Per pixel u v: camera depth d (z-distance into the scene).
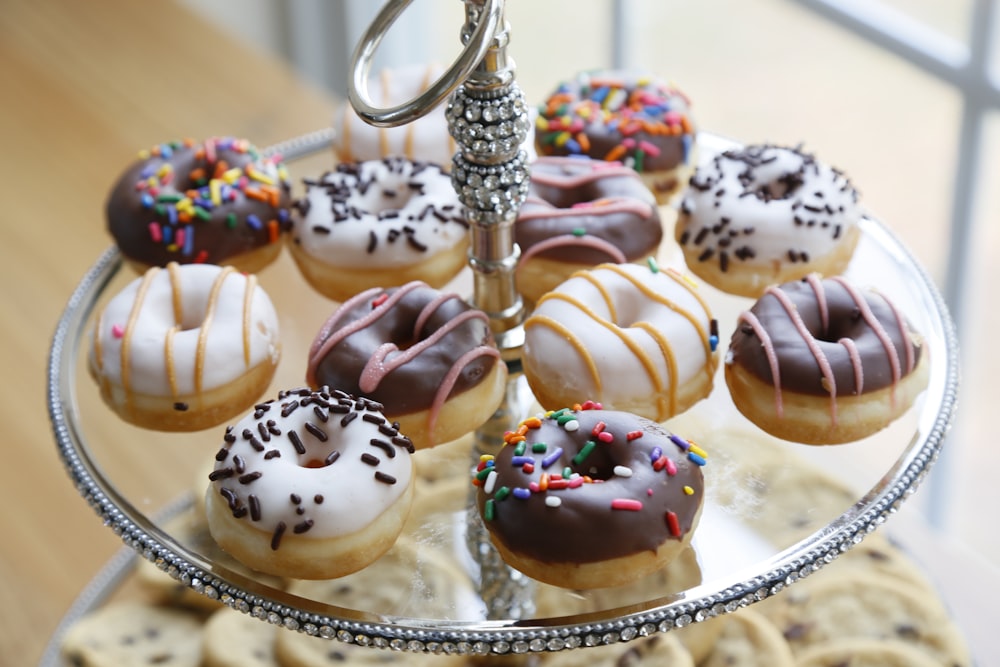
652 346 0.67
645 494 0.62
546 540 0.62
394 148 0.77
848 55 0.96
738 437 0.66
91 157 0.92
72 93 0.96
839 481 0.65
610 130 0.76
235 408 0.69
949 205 0.95
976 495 1.00
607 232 0.71
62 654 0.75
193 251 0.73
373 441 0.63
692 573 0.62
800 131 0.99
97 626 0.76
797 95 0.99
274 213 0.74
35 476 0.80
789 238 0.71
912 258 0.72
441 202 0.73
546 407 0.68
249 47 0.99
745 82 1.01
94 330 0.69
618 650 0.73
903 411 0.66
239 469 0.63
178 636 0.76
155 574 0.78
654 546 0.62
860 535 0.62
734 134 1.01
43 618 0.76
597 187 0.74
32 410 0.82
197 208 0.73
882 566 0.78
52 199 0.90
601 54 1.06
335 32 1.22
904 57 0.93
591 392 0.67
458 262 0.73
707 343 0.68
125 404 0.68
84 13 1.02
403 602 0.62
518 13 1.08
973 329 0.99
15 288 0.86
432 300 0.68
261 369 0.69
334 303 0.73
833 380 0.65
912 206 0.96
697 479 0.63
